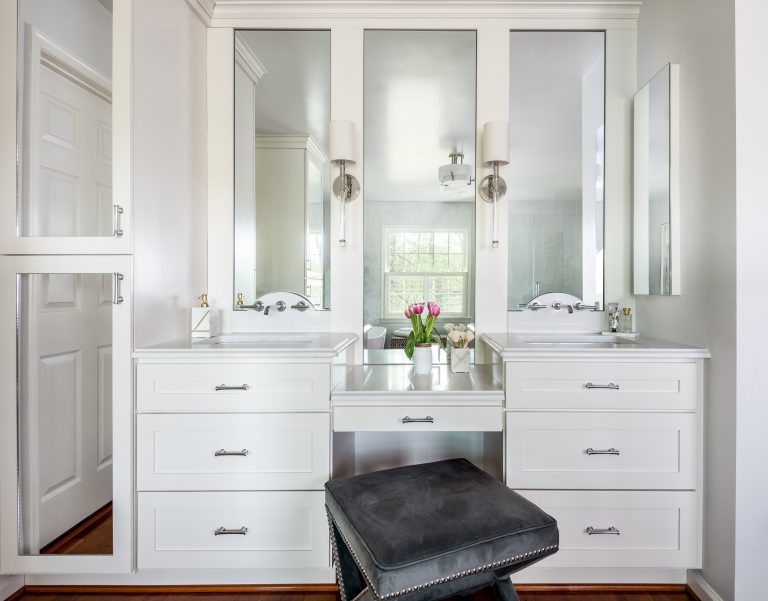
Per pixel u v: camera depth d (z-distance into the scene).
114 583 1.54
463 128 1.96
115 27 1.41
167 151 1.65
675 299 1.65
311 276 1.98
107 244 1.42
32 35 1.42
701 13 1.49
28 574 1.53
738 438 1.32
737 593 1.31
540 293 1.96
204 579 1.54
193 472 1.46
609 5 1.92
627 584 1.54
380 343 1.97
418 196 1.96
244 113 1.98
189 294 1.83
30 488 1.46
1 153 1.42
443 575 1.00
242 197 1.98
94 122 1.42
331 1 1.91
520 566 1.13
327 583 1.55
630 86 1.95
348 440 1.77
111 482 1.45
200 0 1.84
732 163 1.33
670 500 1.46
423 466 1.41
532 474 1.48
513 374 1.47
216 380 1.47
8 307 1.43
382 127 1.96
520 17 1.94
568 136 1.96
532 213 1.96
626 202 1.96
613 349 1.45
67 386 1.46
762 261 1.32
